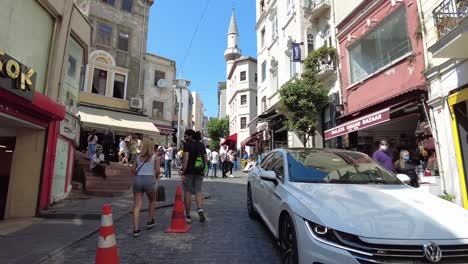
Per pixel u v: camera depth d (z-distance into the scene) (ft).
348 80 45.11
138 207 19.38
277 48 71.92
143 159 19.94
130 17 83.20
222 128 173.78
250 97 130.41
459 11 25.58
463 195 25.98
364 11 41.63
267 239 18.02
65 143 30.89
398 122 37.96
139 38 84.43
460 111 27.04
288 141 63.57
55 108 25.46
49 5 25.98
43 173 25.13
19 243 17.02
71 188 33.94
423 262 9.16
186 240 18.01
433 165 29.66
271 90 75.97
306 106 45.83
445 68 28.02
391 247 9.30
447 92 27.81
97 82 75.61
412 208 11.23
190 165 22.08
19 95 20.18
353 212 10.82
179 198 20.51
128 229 20.62
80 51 34.60
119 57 79.66
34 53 24.86
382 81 37.88
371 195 12.53
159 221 22.86
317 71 49.52
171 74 103.40
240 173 78.84
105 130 70.44
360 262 9.32
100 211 24.85
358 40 43.34
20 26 23.02
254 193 21.58
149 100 96.84
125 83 80.28
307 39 58.13
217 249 16.35
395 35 36.52
